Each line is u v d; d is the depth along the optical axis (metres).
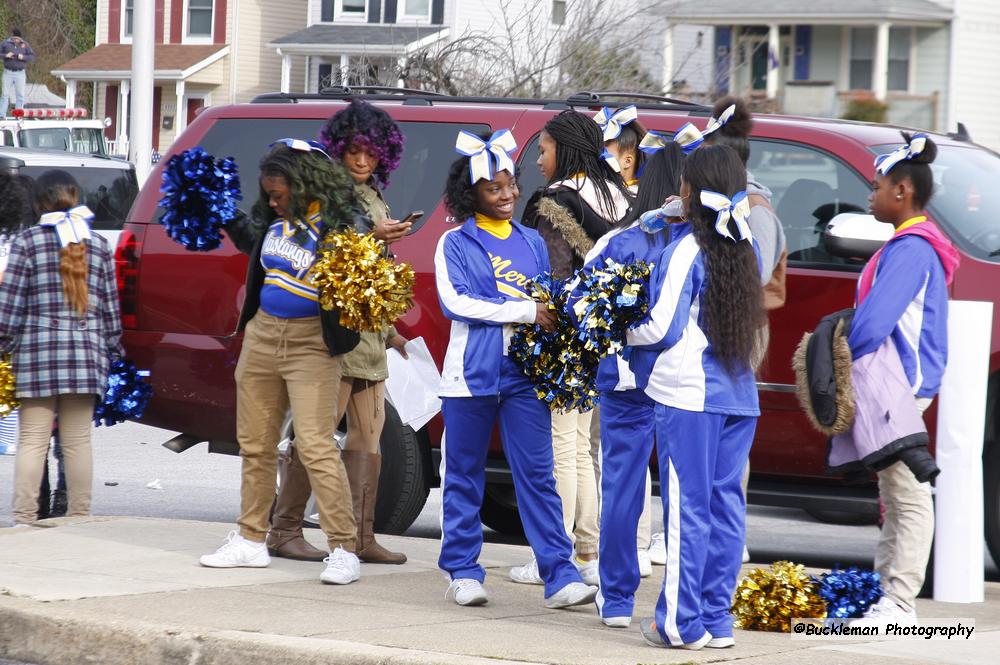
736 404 7.86
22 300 11.46
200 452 18.67
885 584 9.05
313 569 10.35
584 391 8.84
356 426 10.63
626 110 10.48
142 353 12.77
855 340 8.66
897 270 8.59
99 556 10.46
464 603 9.19
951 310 9.77
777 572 8.96
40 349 11.51
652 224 8.23
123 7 67.00
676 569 7.86
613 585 8.65
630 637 8.34
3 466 16.53
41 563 10.16
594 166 9.80
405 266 9.64
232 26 63.44
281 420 10.23
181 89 62.47
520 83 26.75
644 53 30.45
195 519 14.15
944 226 11.15
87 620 8.43
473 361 9.06
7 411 11.54
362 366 10.36
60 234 11.50
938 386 8.78
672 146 8.80
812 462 11.33
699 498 7.86
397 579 10.10
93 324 11.75
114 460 17.88
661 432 7.93
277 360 9.88
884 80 46.84
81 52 75.38
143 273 12.78
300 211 9.72
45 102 71.31
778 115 12.34
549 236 9.66
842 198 11.44
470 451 9.27
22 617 8.62
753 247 7.99
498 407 9.20
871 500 11.18
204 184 9.99
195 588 9.48
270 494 10.30
